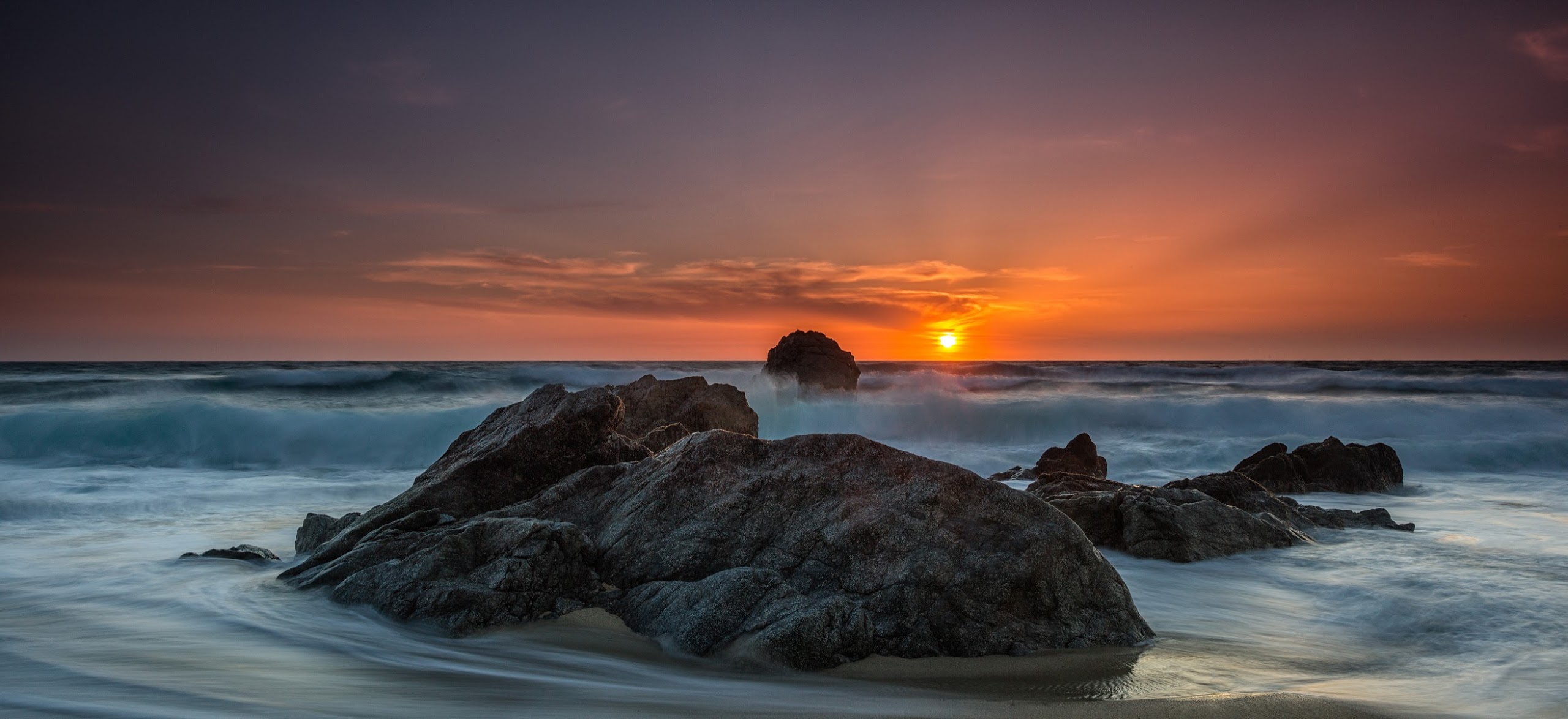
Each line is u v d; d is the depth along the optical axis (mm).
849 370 50500
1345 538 13812
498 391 43469
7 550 12102
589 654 7320
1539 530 14914
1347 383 50031
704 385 19031
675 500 8984
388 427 26500
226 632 7773
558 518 9648
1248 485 15414
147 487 18500
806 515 8531
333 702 5930
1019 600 7941
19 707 5617
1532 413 32688
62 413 25312
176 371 73312
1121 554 12516
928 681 6891
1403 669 7539
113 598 9031
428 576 8383
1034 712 6117
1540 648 8047
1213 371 68188
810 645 7105
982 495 8445
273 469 23078
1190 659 7672
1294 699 6477
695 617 7500
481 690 6336
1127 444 29281
